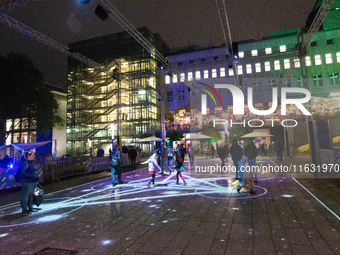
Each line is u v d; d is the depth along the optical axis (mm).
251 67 35000
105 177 11742
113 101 42625
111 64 43000
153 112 40938
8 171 8500
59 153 40375
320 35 31094
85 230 4004
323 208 4801
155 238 3521
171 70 21828
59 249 3242
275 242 3213
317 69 30906
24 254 3119
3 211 5527
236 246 3125
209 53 39312
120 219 4566
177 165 8547
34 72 23719
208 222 4172
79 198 6758
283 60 33625
